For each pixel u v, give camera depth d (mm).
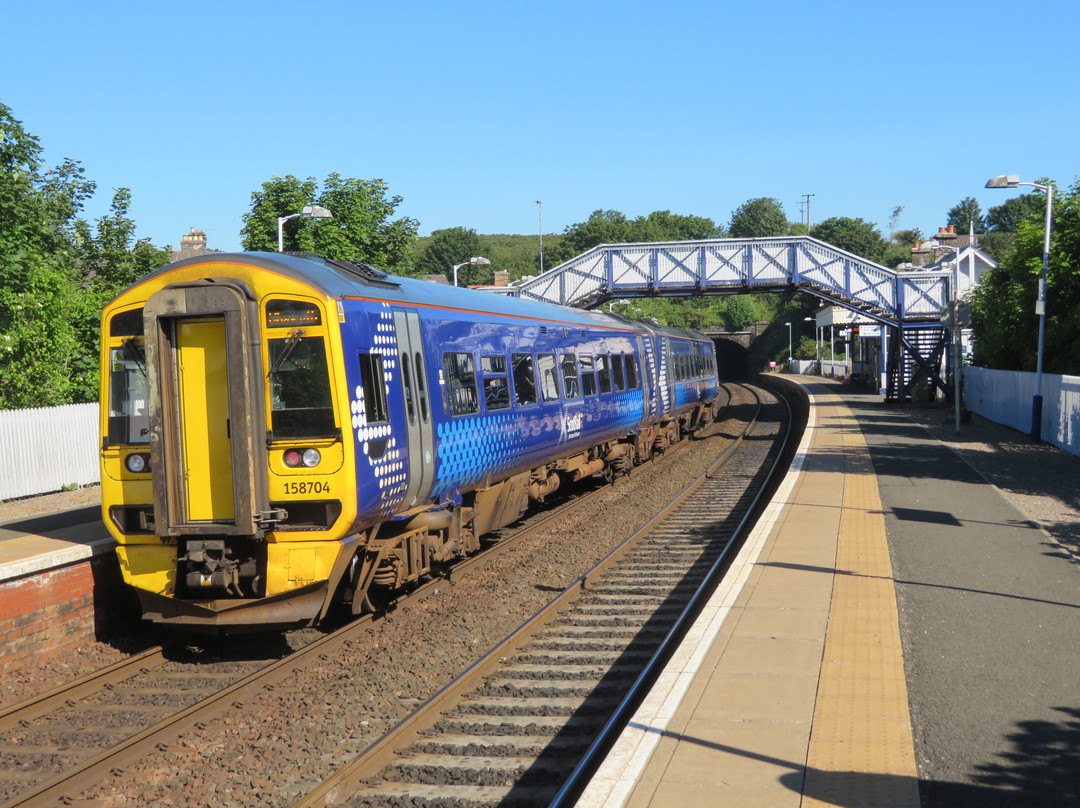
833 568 9812
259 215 26500
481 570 11727
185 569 8273
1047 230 21625
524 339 13617
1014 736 5559
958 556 10297
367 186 27938
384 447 8750
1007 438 22578
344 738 6598
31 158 22188
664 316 107125
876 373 44469
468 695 7426
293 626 8703
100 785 5906
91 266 28844
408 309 9836
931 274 34531
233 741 6578
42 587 8445
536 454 13789
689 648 7234
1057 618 7973
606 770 5078
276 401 8117
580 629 9148
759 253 35094
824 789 4832
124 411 8438
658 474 21250
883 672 6660
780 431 31078
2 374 21797
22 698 7520
